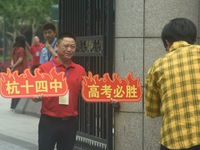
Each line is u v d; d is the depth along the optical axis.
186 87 4.62
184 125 4.59
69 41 6.19
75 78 6.25
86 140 8.48
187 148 4.56
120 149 7.75
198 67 4.66
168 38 4.88
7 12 28.11
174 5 7.46
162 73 4.73
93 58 8.32
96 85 6.43
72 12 8.91
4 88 6.08
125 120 7.66
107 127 7.81
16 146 10.18
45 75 6.13
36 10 26.03
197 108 4.59
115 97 6.51
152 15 7.48
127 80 6.54
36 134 11.64
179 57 4.72
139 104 7.56
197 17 7.50
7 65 32.72
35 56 14.68
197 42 7.49
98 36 8.08
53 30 9.54
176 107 4.63
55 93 6.14
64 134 6.25
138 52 7.55
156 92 4.84
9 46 43.19
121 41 7.70
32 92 6.12
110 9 7.75
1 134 11.61
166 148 4.68
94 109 8.33
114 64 7.82
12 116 14.67
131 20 7.59
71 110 6.22
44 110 6.21
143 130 7.55
